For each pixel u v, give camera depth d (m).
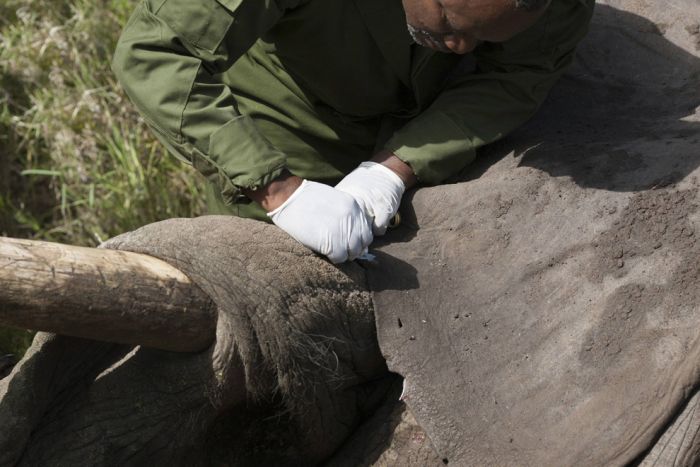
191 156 2.50
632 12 3.41
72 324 2.16
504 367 2.48
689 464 2.33
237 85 2.91
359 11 2.61
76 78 4.42
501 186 2.73
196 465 2.63
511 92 2.85
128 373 2.47
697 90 3.12
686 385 2.33
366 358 2.62
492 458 2.39
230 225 2.45
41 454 2.44
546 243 2.62
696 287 2.46
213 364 2.42
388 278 2.57
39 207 4.38
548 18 2.78
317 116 2.88
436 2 2.29
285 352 2.45
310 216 2.46
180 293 2.34
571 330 2.49
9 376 2.51
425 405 2.46
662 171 2.70
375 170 2.71
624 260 2.54
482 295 2.57
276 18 2.48
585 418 2.38
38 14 4.65
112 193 4.23
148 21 2.45
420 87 2.85
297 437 2.71
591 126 3.01
